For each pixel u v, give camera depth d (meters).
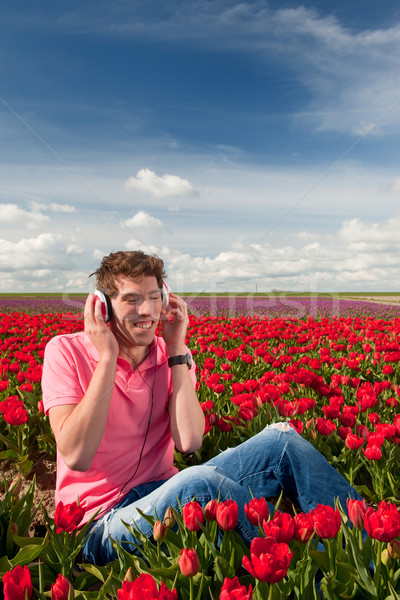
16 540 2.70
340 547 2.45
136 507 2.78
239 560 2.54
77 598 2.45
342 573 2.41
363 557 2.46
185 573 2.19
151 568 2.54
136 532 2.68
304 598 2.36
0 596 2.47
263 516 2.44
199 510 2.46
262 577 2.01
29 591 2.04
